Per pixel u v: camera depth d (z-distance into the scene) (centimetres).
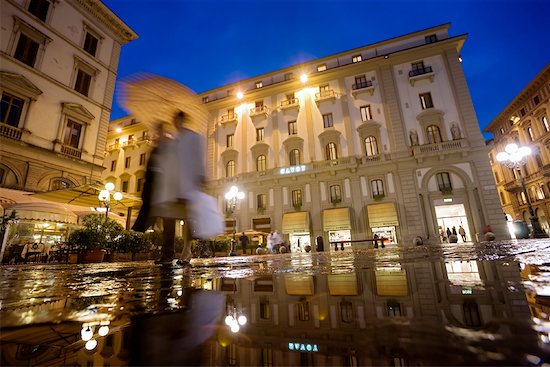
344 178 2186
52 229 1491
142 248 1044
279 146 2470
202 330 70
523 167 3262
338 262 347
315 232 2175
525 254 300
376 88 2302
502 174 3734
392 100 2216
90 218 978
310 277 185
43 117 1530
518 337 46
